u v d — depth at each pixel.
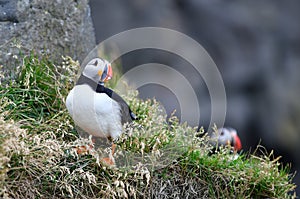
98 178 6.63
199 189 7.12
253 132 15.71
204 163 7.21
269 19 17.08
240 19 16.95
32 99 7.36
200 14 17.02
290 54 16.83
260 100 16.02
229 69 16.47
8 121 6.34
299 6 17.36
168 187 6.96
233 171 7.34
